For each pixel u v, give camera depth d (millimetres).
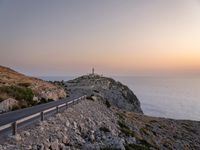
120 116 57125
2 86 41375
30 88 46906
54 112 28547
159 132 59562
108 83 148750
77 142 20812
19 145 15297
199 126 92938
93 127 28875
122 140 27766
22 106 37156
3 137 16234
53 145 17266
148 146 34625
